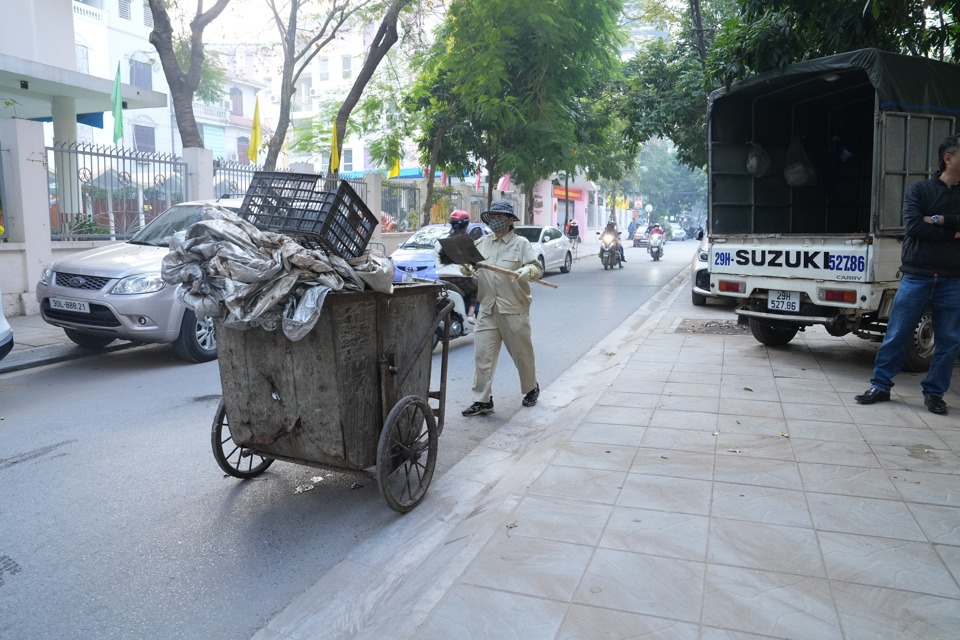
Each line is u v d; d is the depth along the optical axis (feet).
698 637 8.92
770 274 25.23
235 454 17.48
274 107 134.72
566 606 9.67
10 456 17.34
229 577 11.76
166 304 26.48
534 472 14.78
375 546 12.88
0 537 13.08
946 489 13.42
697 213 290.35
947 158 17.44
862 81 27.37
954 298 17.85
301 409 13.12
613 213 168.45
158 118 110.11
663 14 67.36
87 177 40.45
